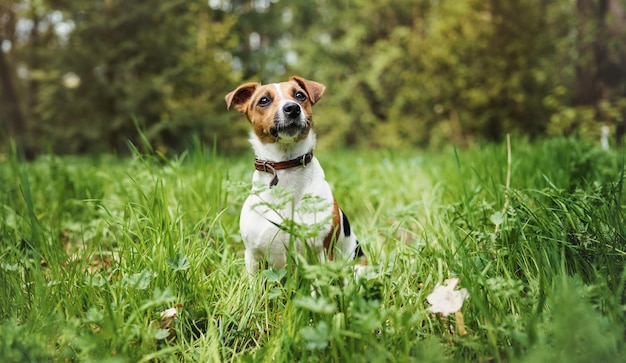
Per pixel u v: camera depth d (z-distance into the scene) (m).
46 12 15.60
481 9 12.48
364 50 20.31
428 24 17.25
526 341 1.92
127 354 2.00
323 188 2.99
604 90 11.06
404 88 15.80
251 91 3.39
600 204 2.91
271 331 2.39
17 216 3.88
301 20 23.69
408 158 8.60
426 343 2.08
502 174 4.21
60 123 14.19
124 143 13.91
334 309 1.98
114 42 13.82
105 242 3.74
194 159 5.22
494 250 2.69
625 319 1.94
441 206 3.55
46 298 2.35
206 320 2.49
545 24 12.23
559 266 2.27
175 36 14.22
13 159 5.21
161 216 2.93
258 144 3.09
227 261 3.07
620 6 10.96
